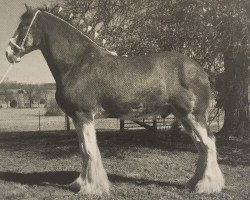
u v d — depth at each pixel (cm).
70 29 730
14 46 741
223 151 1252
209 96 705
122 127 1848
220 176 704
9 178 877
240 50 1324
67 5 1280
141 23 1204
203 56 1217
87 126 688
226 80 1459
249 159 1109
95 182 691
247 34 1203
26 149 1409
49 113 3700
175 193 714
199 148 712
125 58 711
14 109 4981
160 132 1742
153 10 1217
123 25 1230
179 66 693
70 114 707
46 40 734
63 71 713
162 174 913
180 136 1584
